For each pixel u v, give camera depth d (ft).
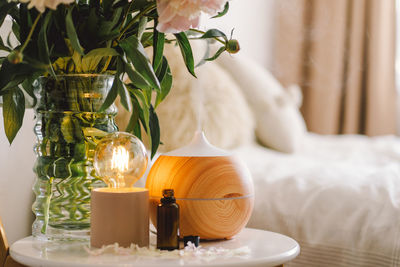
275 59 9.94
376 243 3.57
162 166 2.75
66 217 2.61
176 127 5.16
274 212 3.95
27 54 2.49
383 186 3.93
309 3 10.28
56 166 2.60
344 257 3.65
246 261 2.30
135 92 3.05
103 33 2.56
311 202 3.92
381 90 10.77
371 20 10.65
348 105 10.61
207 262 2.27
